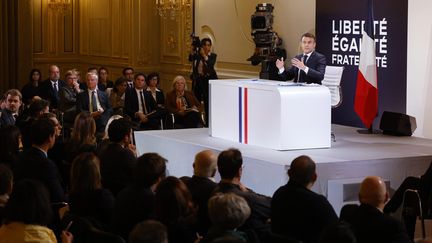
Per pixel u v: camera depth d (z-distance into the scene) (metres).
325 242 3.35
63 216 4.55
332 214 4.66
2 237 3.86
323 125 7.00
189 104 10.26
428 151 6.96
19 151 6.24
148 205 4.59
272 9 10.00
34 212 3.85
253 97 7.17
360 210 4.52
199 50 10.98
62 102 10.48
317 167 6.27
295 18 10.36
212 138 7.80
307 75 7.74
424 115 8.48
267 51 9.95
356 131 8.43
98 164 4.79
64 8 14.89
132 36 13.59
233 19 11.57
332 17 9.58
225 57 11.82
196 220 4.48
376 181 4.52
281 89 6.82
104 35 14.48
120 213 4.62
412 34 8.56
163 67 13.59
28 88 12.01
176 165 7.74
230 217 3.79
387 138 7.85
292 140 6.89
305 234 4.66
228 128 7.63
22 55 14.36
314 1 9.99
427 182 5.79
